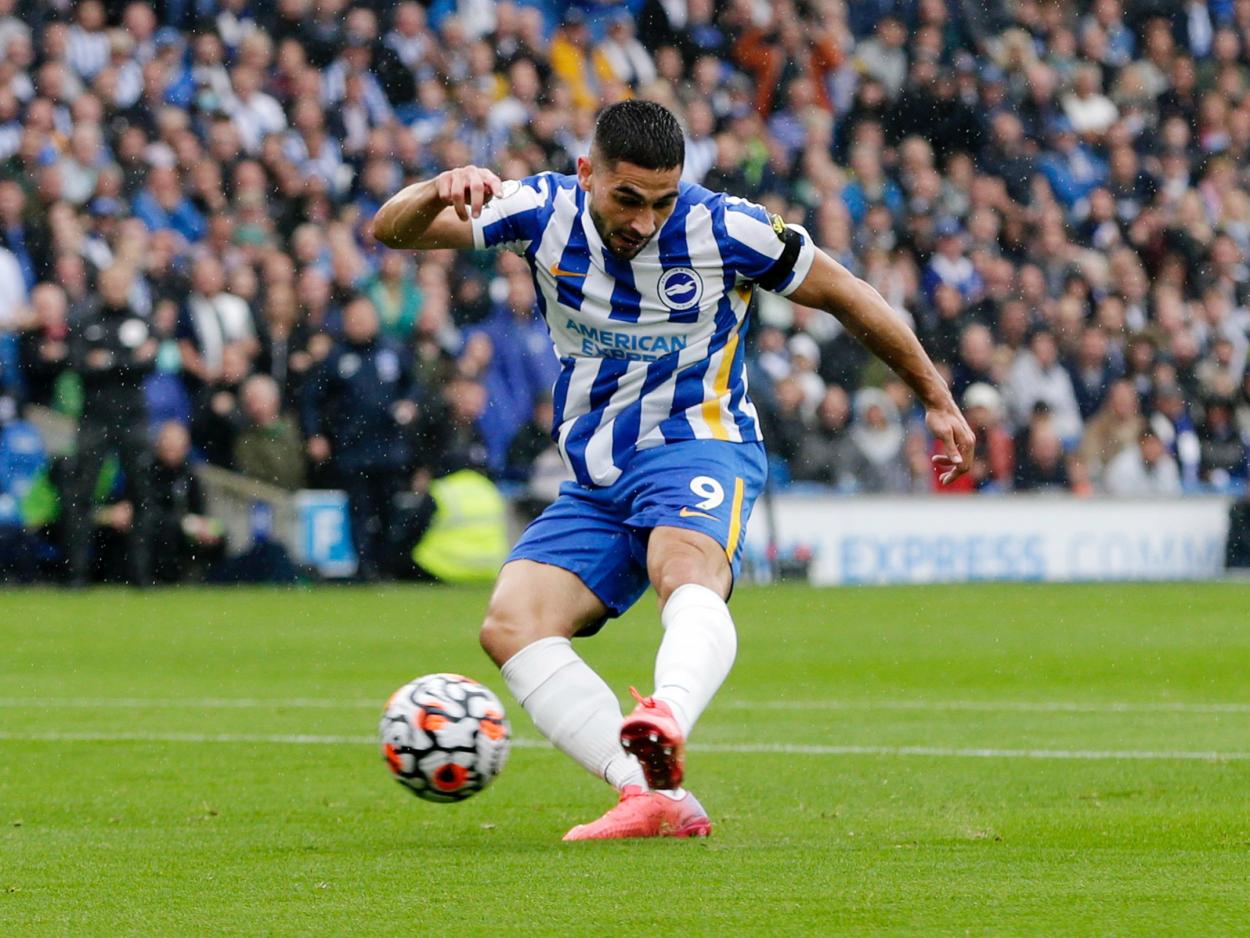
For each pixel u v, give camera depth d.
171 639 40.72
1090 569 65.62
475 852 14.03
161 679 32.81
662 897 11.65
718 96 68.81
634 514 15.16
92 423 53.16
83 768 21.27
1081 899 11.52
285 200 59.69
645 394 15.30
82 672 34.12
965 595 55.81
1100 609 50.31
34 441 54.78
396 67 63.47
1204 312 74.00
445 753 14.20
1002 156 72.31
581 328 15.34
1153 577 66.69
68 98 57.00
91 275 54.66
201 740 24.08
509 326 59.72
